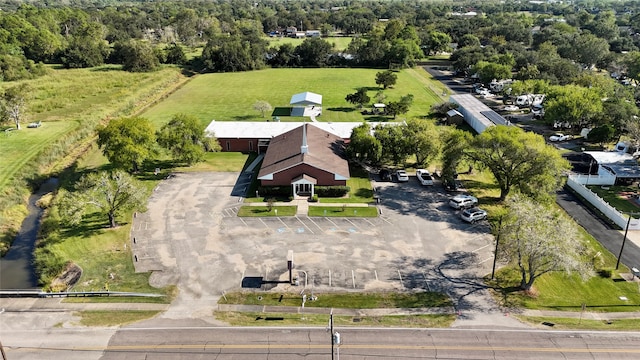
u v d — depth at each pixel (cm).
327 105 11831
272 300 4416
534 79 12344
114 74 15488
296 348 3772
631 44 18062
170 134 7281
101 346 3809
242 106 11794
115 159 6800
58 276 4884
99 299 4459
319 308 4300
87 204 5772
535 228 4269
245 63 17075
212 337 3906
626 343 3819
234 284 4656
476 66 14138
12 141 8681
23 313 4266
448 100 12262
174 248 5294
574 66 13450
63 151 8531
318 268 4897
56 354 3734
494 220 5891
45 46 17562
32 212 6494
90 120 10088
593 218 5997
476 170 7531
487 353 3706
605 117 8812
